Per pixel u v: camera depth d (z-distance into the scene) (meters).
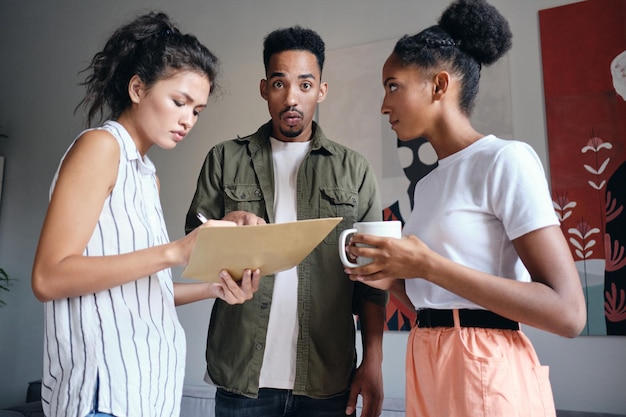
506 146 0.90
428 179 1.04
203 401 2.32
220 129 2.80
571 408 1.96
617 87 2.02
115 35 0.99
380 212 1.50
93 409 0.82
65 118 3.28
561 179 2.06
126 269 0.82
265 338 1.32
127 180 0.92
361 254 0.89
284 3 2.75
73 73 3.31
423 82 0.98
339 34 2.59
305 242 0.93
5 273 3.14
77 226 0.81
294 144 1.48
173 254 0.85
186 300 1.18
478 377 0.83
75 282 0.79
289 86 1.39
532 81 2.16
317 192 1.42
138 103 0.96
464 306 0.90
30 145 3.35
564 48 2.12
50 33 3.42
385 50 2.45
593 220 2.00
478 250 0.90
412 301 1.02
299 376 1.29
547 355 2.02
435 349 0.91
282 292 1.36
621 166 1.98
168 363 0.93
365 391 1.30
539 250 0.82
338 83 2.53
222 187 1.47
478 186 0.91
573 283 0.79
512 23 2.22
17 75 3.47
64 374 0.85
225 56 2.85
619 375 1.91
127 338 0.87
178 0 3.04
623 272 1.93
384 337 2.29
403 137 1.04
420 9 2.42
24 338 3.12
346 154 1.49
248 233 0.82
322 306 1.34
